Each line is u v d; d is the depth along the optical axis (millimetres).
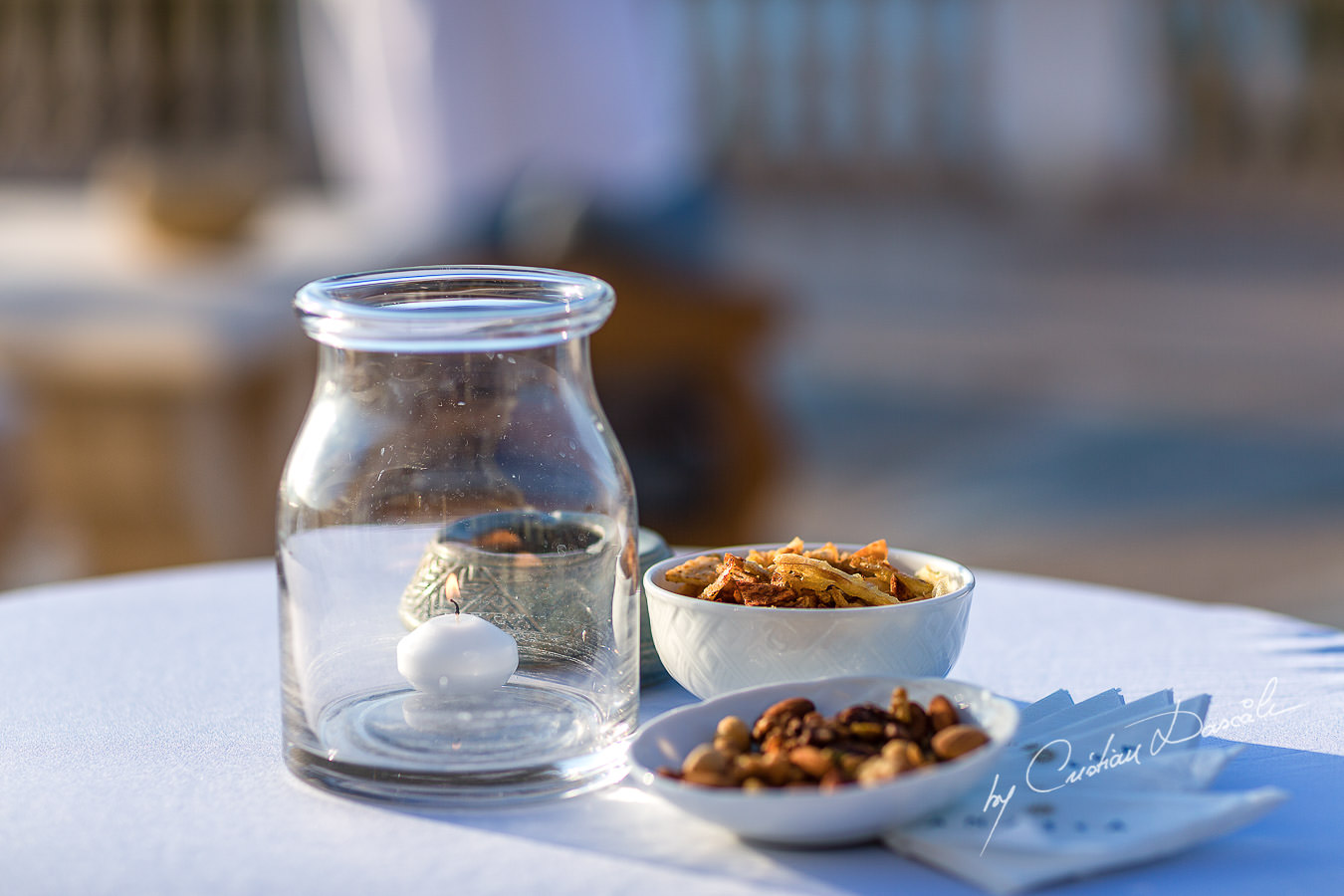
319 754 961
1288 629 1152
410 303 991
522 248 2176
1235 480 4293
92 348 2262
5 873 903
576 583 990
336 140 2783
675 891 887
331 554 973
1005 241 9031
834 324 6723
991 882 883
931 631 994
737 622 989
